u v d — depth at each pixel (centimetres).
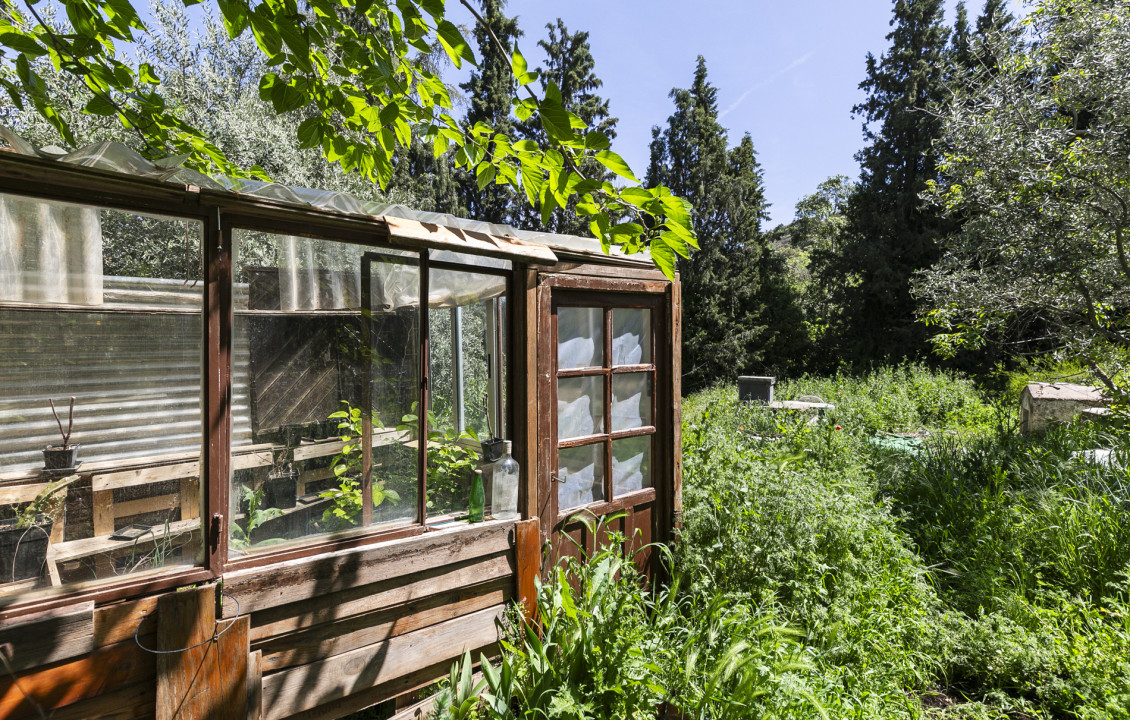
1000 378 1584
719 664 239
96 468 209
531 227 2130
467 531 294
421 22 223
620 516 365
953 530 479
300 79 245
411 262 285
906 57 2228
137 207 209
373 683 262
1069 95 613
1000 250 655
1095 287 616
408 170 1727
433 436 302
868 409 1192
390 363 281
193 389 227
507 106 2039
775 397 1538
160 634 207
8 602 189
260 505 241
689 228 215
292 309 250
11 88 252
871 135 2392
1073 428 683
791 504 379
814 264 2569
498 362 328
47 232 200
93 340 209
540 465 332
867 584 357
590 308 371
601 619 267
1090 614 346
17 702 182
